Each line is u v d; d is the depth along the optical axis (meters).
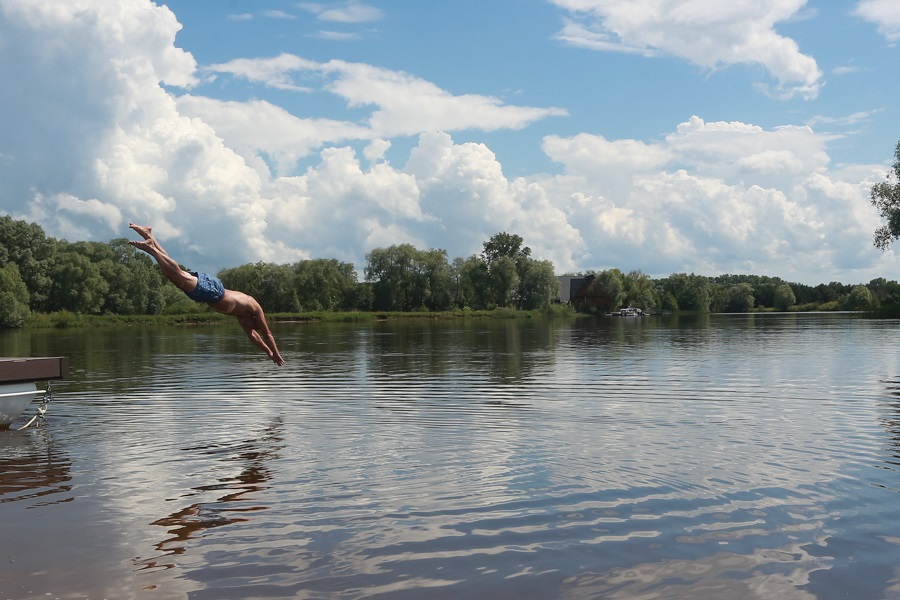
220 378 20.33
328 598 5.45
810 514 7.32
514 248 142.12
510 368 22.70
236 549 6.45
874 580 5.73
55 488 8.48
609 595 5.49
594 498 7.93
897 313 81.62
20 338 48.31
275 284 107.06
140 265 103.69
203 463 9.70
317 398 15.93
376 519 7.25
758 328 55.53
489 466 9.41
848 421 12.55
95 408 14.65
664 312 143.25
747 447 10.45
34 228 95.56
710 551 6.35
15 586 5.70
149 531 6.95
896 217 71.56
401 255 112.44
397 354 29.56
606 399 15.47
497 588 5.62
